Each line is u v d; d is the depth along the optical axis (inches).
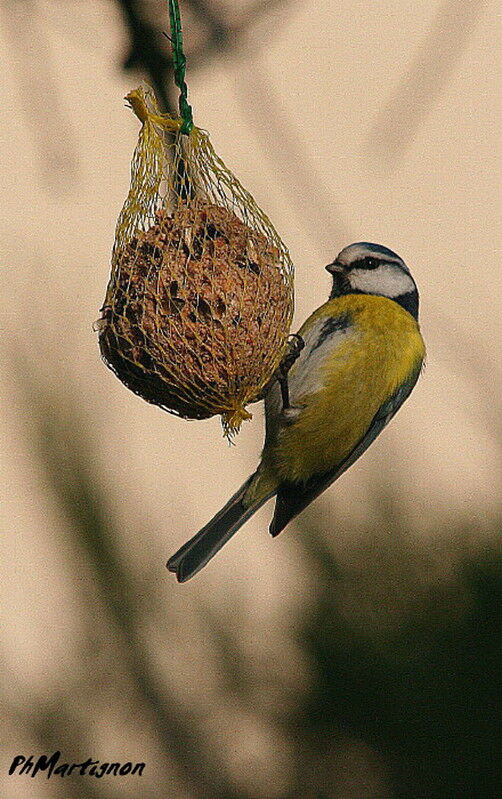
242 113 526.0
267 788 258.2
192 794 278.7
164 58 374.3
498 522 248.2
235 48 519.5
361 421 303.9
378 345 305.7
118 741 290.0
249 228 255.6
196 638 284.2
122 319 244.1
